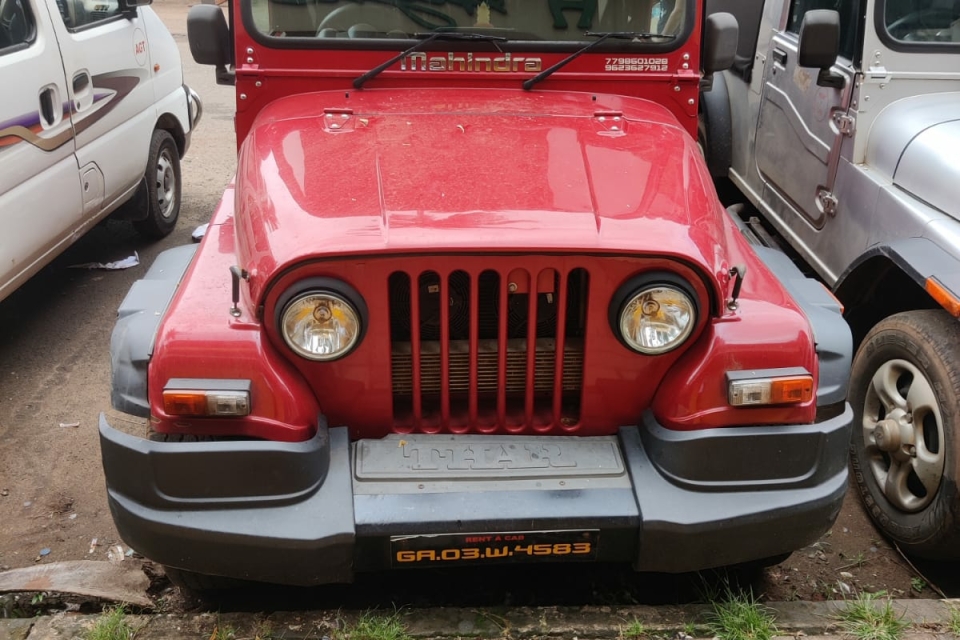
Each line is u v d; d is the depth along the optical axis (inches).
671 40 128.0
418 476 92.6
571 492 91.9
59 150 172.2
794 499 92.8
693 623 100.9
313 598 112.4
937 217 126.9
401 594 113.7
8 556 121.8
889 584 119.8
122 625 99.7
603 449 96.9
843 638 98.9
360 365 93.2
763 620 100.0
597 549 92.3
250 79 128.0
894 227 135.3
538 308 99.3
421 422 97.6
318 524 88.4
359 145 108.4
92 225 193.3
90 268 216.7
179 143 244.4
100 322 190.7
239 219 104.7
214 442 87.7
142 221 226.5
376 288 89.9
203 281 98.5
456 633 99.2
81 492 136.1
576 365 98.0
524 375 99.0
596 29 127.9
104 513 131.6
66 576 113.1
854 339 151.6
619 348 94.3
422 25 126.9
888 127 144.4
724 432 91.5
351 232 89.6
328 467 92.2
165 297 101.3
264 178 104.5
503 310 92.2
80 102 180.5
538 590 115.0
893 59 145.9
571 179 101.0
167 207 236.4
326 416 95.8
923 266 118.6
